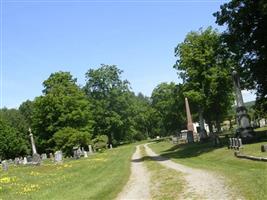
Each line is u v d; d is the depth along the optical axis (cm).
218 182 1927
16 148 10600
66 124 7744
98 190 2222
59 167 4469
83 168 4122
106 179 2833
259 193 1480
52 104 7675
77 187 2477
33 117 7888
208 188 1802
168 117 11912
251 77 4522
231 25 4284
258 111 5297
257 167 2330
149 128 15425
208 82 5856
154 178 2562
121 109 12325
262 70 4341
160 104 12294
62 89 8069
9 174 3972
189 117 7394
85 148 8906
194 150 4981
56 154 5906
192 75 5866
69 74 8419
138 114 14950
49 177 3344
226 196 1545
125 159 5244
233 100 6281
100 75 12094
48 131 7838
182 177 2370
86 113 7956
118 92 12225
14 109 16875
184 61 5875
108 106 12162
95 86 12181
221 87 5912
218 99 6072
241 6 4216
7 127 10756
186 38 5959
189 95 5972
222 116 7606
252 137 4134
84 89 12156
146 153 6356
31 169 4519
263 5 3678
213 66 5850
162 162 4028
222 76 5734
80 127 7869
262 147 2972
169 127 12106
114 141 12256
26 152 10744
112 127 12119
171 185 2086
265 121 8450
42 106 7756
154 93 12712
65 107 7744
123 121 12350
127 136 12912
